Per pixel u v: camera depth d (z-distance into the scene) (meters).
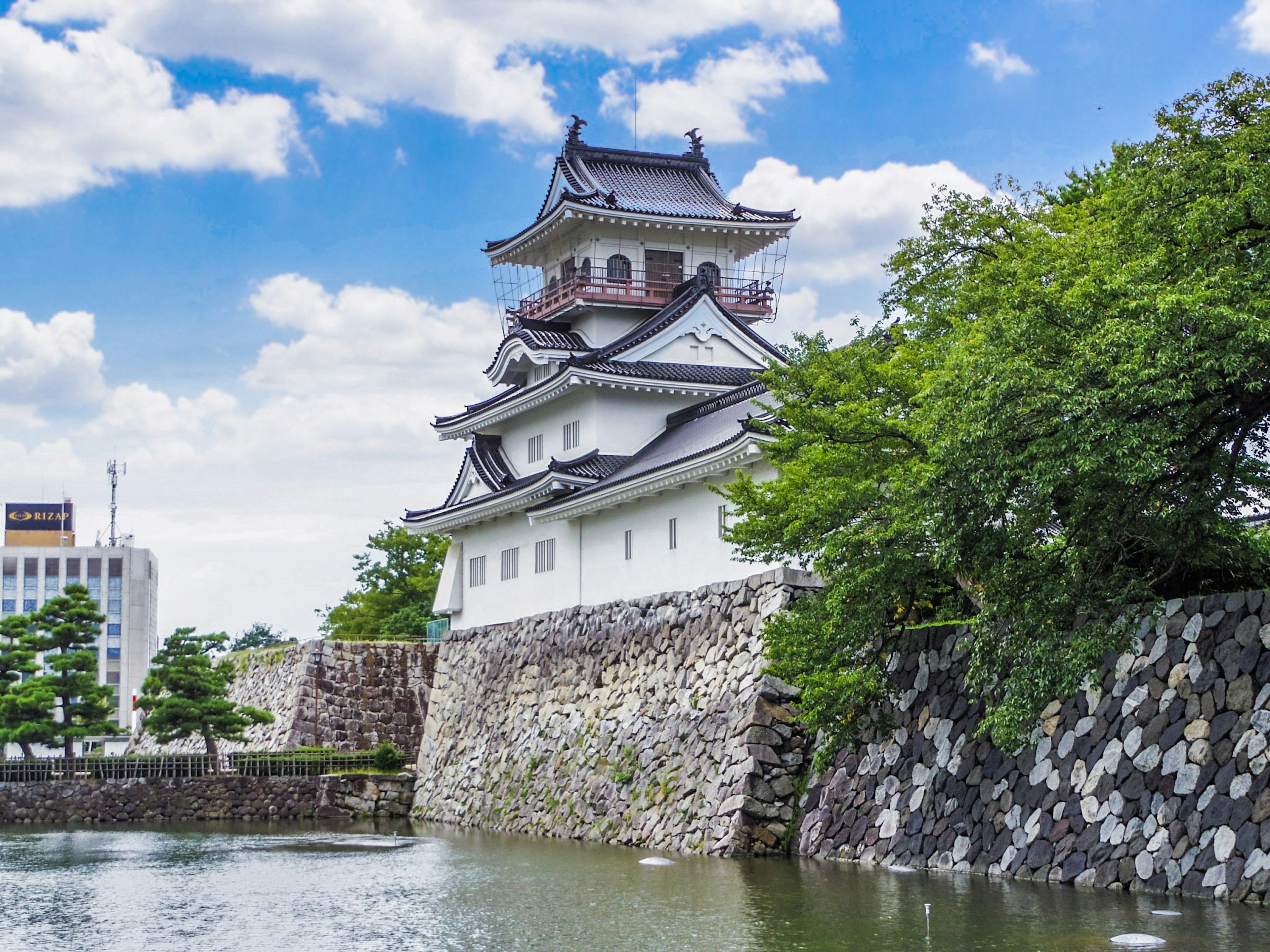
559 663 38.50
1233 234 18.55
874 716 25.66
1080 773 20.78
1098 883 19.67
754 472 34.84
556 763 36.50
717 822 27.94
